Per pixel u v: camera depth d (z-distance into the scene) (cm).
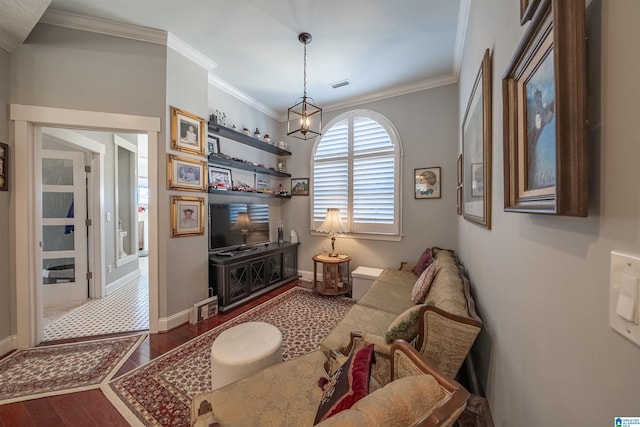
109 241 362
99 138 343
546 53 61
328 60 290
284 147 435
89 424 142
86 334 243
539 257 73
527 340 81
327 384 110
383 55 280
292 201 450
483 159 133
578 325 54
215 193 317
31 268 218
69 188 324
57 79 218
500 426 109
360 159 387
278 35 247
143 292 358
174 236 258
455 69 304
